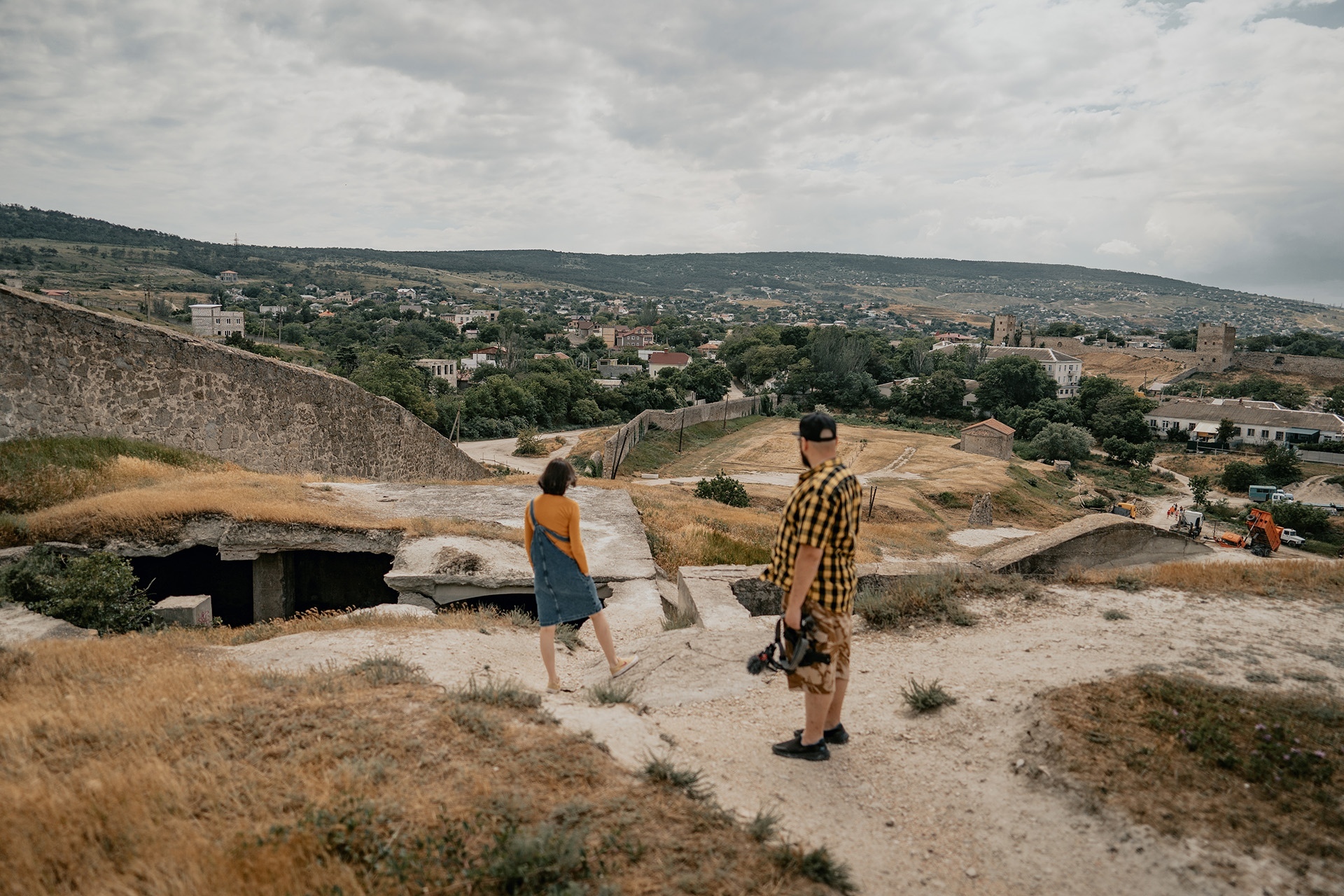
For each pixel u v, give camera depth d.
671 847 2.92
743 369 144.12
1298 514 62.00
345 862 2.73
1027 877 2.98
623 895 2.60
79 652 5.34
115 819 2.93
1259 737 3.76
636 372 143.75
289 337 143.38
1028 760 3.79
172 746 3.61
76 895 2.54
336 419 18.62
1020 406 108.56
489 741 3.74
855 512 3.75
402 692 4.45
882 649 5.86
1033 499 54.22
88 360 12.98
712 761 3.94
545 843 2.78
